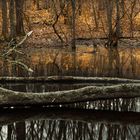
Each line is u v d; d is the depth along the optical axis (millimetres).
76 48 32438
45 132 8922
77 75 18281
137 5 41875
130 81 15094
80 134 8656
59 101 11391
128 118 10336
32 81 15828
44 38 35656
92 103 12055
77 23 39875
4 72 19547
